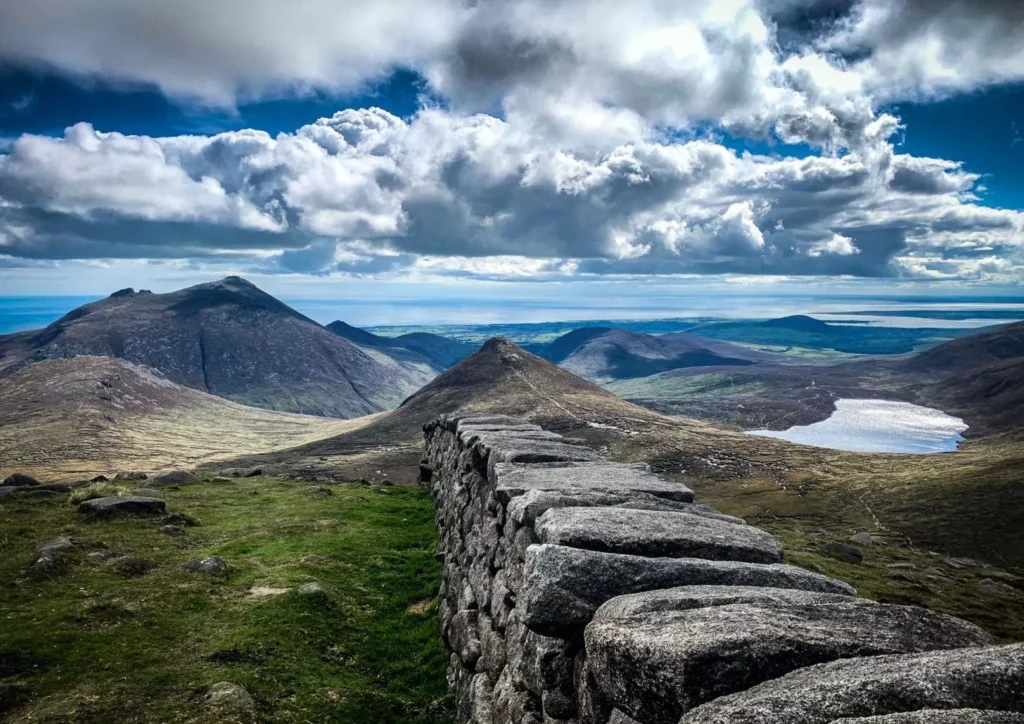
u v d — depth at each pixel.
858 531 121.81
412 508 31.42
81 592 17.25
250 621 16.30
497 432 19.27
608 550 7.69
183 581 18.67
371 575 21.08
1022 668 3.91
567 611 6.74
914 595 42.66
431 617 17.97
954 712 3.46
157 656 14.27
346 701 13.35
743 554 7.86
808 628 5.07
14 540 21.36
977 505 128.75
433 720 13.16
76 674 13.27
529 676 8.32
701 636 4.92
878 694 3.91
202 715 12.06
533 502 10.09
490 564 12.96
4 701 12.08
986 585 47.00
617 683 5.45
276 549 22.95
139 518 25.11
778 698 4.06
